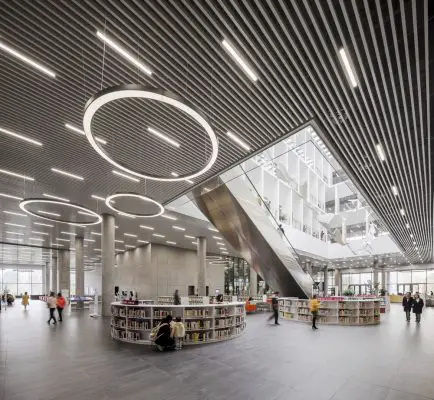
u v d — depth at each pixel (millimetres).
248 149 10047
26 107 7906
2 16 5375
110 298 19406
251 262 19469
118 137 9453
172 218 19906
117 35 5715
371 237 32156
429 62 6258
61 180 13133
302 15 5113
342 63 6055
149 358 8617
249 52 5977
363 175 12164
